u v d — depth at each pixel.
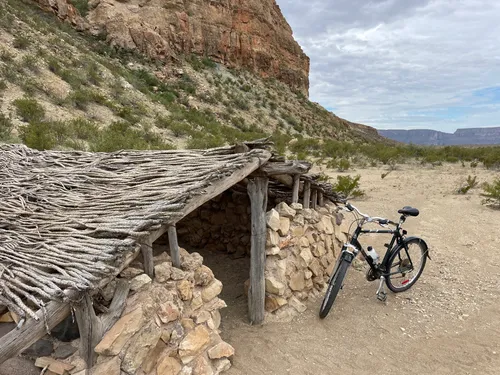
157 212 3.05
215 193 3.55
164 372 2.88
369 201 10.77
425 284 5.48
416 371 3.60
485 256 6.57
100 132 14.68
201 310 3.44
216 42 48.47
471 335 4.20
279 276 4.52
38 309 2.40
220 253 6.80
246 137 24.86
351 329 4.32
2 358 2.15
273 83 55.06
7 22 21.31
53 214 3.63
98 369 2.54
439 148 27.50
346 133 54.66
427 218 9.00
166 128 20.53
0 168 5.21
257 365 3.61
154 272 3.13
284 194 5.95
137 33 37.94
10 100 14.78
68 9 34.59
